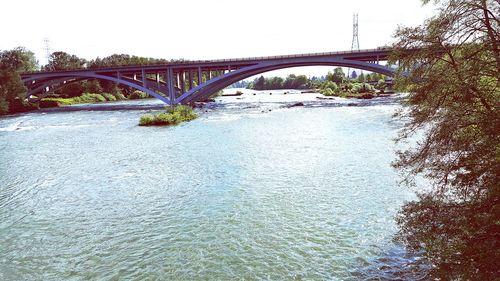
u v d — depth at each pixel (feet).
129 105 255.09
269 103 229.45
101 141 107.55
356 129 107.55
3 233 45.65
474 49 26.61
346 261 36.11
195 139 103.76
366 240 40.04
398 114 32.04
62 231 45.68
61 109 237.04
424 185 55.01
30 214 51.67
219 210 50.21
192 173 68.59
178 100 203.21
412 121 31.40
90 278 35.01
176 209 51.31
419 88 28.99
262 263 36.37
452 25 27.14
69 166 78.38
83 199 56.95
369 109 160.97
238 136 105.70
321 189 56.70
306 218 46.39
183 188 60.18
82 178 68.54
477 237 25.73
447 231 28.09
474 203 26.23
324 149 83.46
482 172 25.30
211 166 72.95
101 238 43.32
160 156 83.76
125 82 213.05
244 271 35.12
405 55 29.84
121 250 40.24
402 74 30.32
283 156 78.59
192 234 43.37
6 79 229.45
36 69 365.61
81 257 39.09
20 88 231.71
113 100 356.59
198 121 143.33
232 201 53.36
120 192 59.52
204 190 58.75
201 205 52.37
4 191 62.64
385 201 50.62
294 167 69.51
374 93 265.34
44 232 45.57
